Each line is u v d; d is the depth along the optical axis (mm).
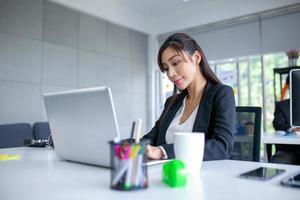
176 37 1164
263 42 4059
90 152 825
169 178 593
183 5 4691
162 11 4941
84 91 775
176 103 1352
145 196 518
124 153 562
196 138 709
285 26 3873
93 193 546
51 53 3600
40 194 550
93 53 4164
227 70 4590
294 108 1305
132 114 4805
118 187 558
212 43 4570
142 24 5059
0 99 3066
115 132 734
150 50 5238
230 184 602
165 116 1351
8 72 3146
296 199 488
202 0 4500
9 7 3182
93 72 4145
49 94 907
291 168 779
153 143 1353
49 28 3592
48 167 850
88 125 799
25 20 3334
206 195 519
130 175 557
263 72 4113
